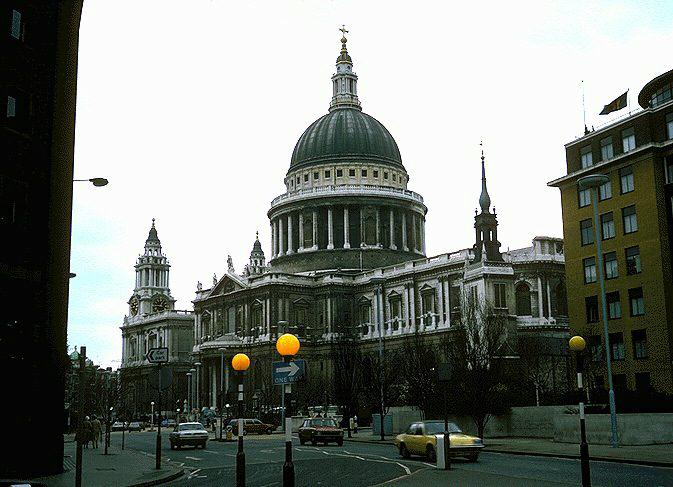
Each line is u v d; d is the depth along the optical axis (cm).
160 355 3731
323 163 15062
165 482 3247
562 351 6062
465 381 5753
